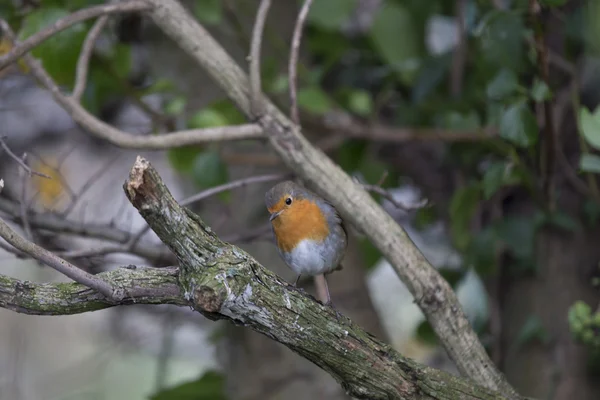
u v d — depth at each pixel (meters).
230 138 7.44
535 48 7.81
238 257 5.07
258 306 5.17
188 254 4.94
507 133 7.57
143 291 5.14
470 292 9.76
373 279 13.95
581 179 9.80
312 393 9.50
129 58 9.13
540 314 9.64
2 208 8.51
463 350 6.93
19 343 13.05
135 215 12.38
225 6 10.02
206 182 8.65
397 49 10.24
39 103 12.37
